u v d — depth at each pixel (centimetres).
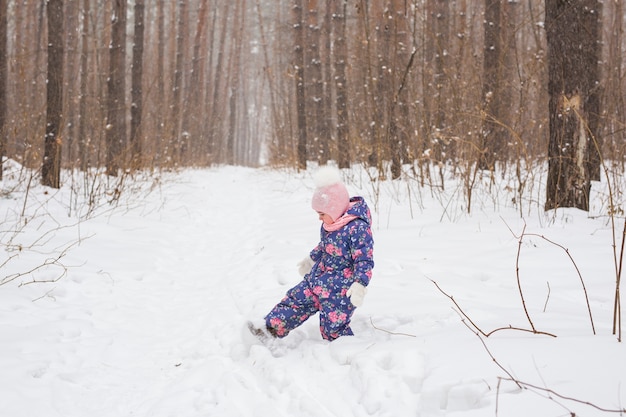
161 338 397
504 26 1064
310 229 736
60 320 395
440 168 851
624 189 748
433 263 512
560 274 458
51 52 963
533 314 343
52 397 283
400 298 399
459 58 977
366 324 351
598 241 542
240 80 4944
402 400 233
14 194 870
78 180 1117
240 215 1008
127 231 741
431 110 939
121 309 450
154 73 2452
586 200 672
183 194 1214
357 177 1198
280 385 285
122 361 348
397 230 672
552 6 670
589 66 668
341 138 1446
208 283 556
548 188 693
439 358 255
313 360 301
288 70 1753
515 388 215
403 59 1191
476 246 566
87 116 1589
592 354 234
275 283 494
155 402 291
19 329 362
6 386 281
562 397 195
